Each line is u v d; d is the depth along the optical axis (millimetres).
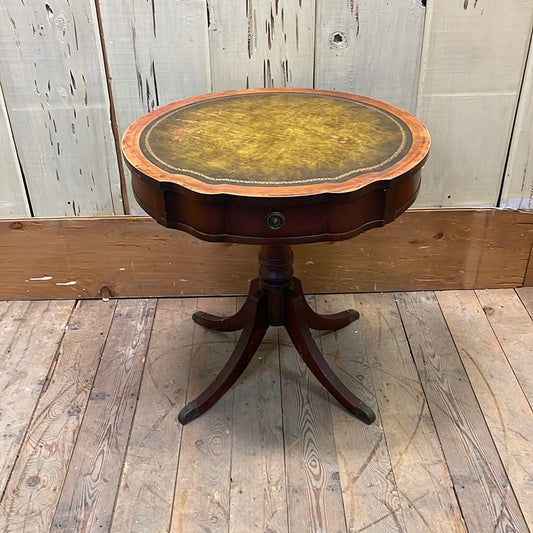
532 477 1462
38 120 1784
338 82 1763
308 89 1691
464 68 1725
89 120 1793
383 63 1727
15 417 1646
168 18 1646
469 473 1477
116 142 1832
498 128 1813
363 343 1880
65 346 1883
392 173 1234
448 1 1627
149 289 2061
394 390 1714
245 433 1596
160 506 1417
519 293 2059
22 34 1655
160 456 1536
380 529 1358
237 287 2061
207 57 1712
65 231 1951
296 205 1186
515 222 1956
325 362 1658
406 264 2027
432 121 1811
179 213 1281
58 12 1629
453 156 1863
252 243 1261
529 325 1926
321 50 1707
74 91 1747
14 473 1496
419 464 1502
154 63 1716
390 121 1479
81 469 1504
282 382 1751
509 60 1709
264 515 1393
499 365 1782
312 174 1242
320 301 2045
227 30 1670
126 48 1688
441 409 1650
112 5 1623
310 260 2006
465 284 2057
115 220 1938
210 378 1768
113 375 1779
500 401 1667
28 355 1850
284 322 1687
